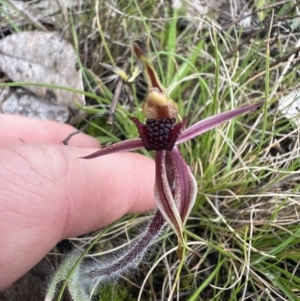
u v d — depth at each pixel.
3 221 0.09
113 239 0.13
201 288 0.10
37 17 0.14
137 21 0.14
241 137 0.13
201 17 0.14
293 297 0.11
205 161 0.13
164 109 0.08
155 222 0.10
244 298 0.11
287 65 0.13
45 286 0.12
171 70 0.14
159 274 0.12
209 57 0.14
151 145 0.08
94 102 0.14
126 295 0.12
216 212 0.12
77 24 0.14
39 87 0.14
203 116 0.13
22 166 0.09
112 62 0.13
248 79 0.14
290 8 0.13
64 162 0.10
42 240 0.09
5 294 0.11
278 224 0.12
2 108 0.13
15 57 0.14
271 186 0.12
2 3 0.14
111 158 0.11
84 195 0.10
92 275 0.11
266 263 0.11
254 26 0.14
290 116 0.13
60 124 0.13
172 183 0.08
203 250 0.12
